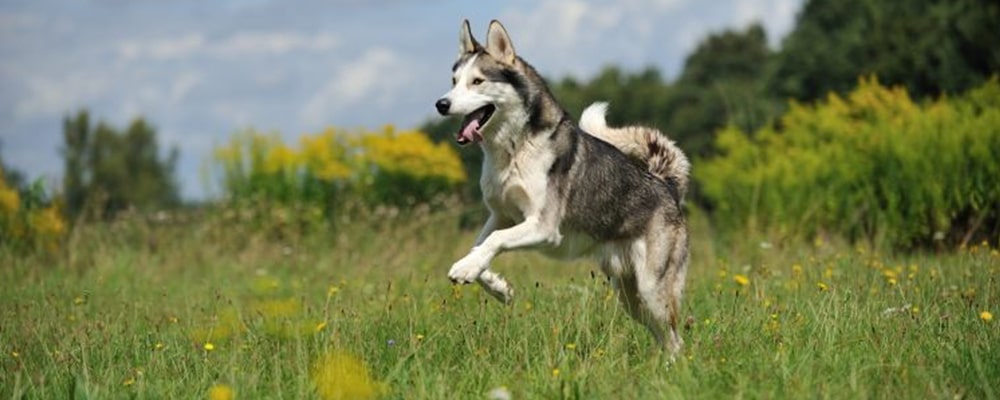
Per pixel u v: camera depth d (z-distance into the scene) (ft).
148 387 22.41
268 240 58.65
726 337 25.12
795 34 115.85
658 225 28.76
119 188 242.58
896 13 102.37
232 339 26.99
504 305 28.63
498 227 28.66
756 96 108.27
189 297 38.83
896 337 24.52
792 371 21.71
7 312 32.35
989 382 21.27
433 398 20.85
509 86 27.09
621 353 24.39
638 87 172.86
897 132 50.98
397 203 63.36
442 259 51.78
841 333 24.99
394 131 63.98
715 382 21.24
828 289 30.01
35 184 54.24
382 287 37.99
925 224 48.80
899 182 49.57
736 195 55.93
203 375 23.34
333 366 22.30
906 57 93.71
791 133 59.57
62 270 49.21
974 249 38.29
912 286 31.63
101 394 21.71
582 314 25.90
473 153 88.28
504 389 20.03
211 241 57.72
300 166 61.87
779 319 26.68
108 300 38.14
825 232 51.31
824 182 52.65
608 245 28.76
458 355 24.76
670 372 22.26
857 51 103.04
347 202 60.75
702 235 56.65
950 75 91.30
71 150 240.32
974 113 52.70
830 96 60.64
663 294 28.45
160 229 57.88
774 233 50.98
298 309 30.73
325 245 57.06
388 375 22.90
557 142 27.53
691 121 143.23
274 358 23.80
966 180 47.93
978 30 91.97
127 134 260.21
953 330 24.90
